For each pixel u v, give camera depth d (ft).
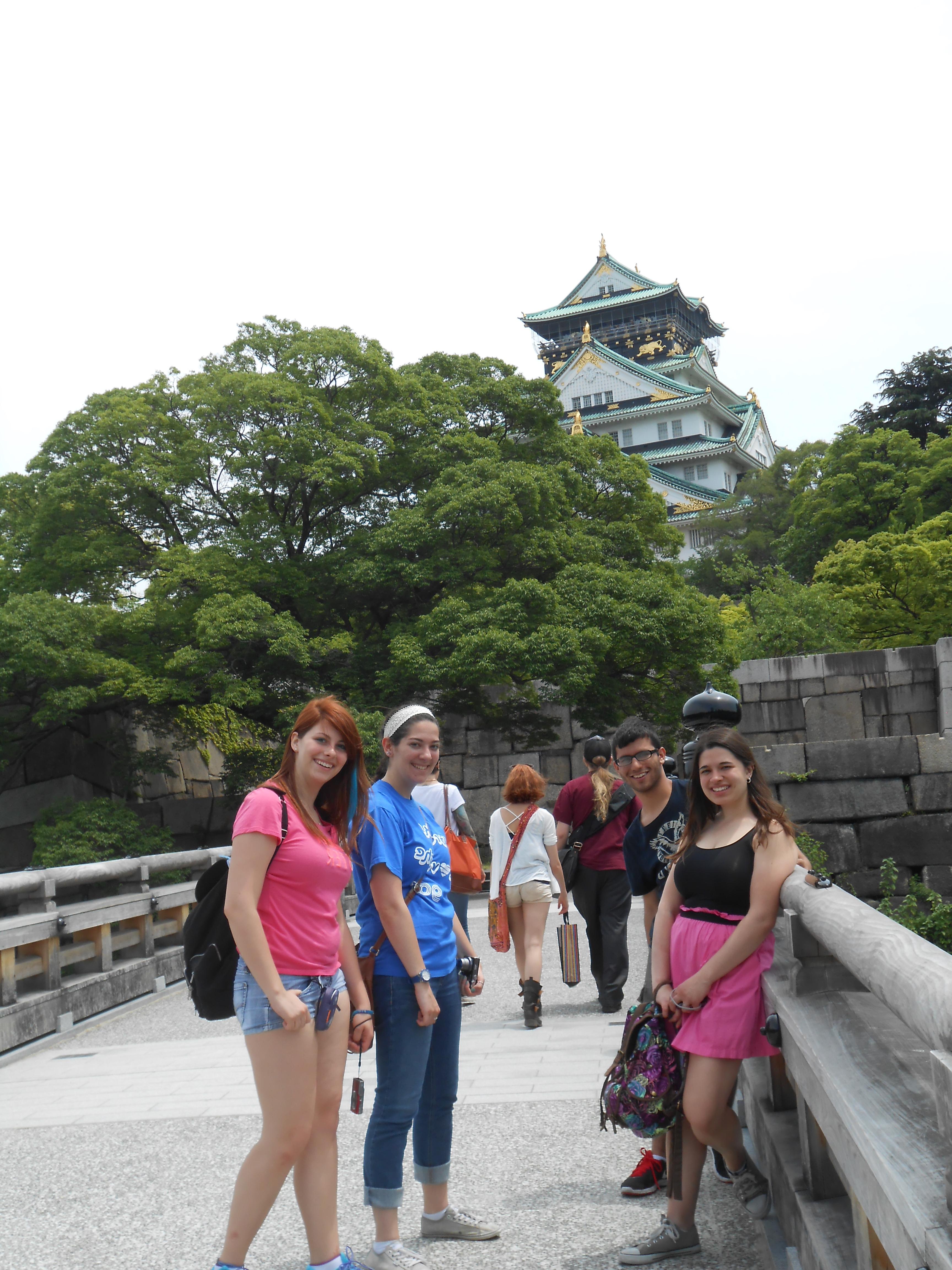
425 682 57.31
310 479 64.03
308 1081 9.45
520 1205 11.94
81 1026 25.82
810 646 80.94
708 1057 10.08
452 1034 11.32
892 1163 5.56
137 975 29.48
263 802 9.54
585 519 75.72
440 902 11.31
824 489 137.59
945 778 50.26
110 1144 15.07
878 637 93.35
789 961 10.62
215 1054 21.34
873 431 165.58
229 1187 12.94
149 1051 22.27
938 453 134.00
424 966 10.63
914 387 174.40
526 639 56.95
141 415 64.90
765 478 190.19
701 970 10.17
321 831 9.96
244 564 63.72
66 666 57.88
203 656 58.80
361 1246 11.03
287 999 9.20
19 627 57.72
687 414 241.35
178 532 68.28
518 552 66.59
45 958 25.04
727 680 63.57
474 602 61.16
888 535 92.99
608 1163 13.14
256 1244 11.32
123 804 62.44
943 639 62.69
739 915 10.41
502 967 31.76
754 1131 12.30
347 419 65.87
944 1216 4.88
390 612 70.59
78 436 66.13
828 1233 8.11
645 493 76.74
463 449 67.56
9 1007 22.99
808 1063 7.81
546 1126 14.70
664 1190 12.01
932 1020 4.85
